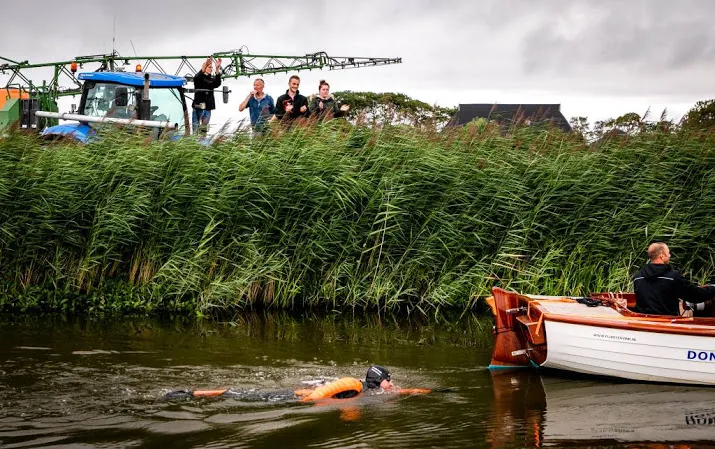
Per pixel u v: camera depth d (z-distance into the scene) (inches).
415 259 570.3
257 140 588.1
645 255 587.2
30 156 552.1
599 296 444.1
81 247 547.5
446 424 314.0
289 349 444.1
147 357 413.4
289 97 660.1
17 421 304.0
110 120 592.1
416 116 629.0
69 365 390.6
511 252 585.6
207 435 293.0
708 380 380.2
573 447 290.0
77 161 557.0
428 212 580.4
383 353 441.4
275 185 564.1
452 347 460.8
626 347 386.0
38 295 539.2
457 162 590.2
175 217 554.6
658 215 594.9
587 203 590.2
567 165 598.5
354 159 583.5
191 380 370.3
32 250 542.3
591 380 390.9
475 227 585.9
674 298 400.5
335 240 567.2
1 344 431.2
